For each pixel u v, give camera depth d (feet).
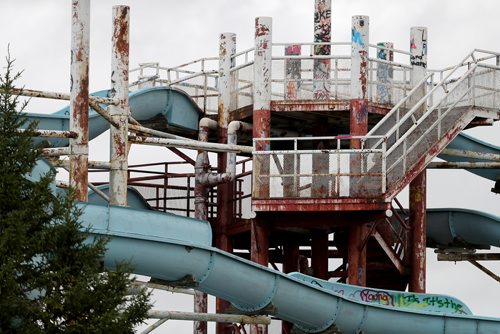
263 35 159.74
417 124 152.05
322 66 161.58
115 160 139.85
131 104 161.58
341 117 164.25
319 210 150.41
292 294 136.87
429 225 177.37
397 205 170.91
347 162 150.30
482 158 168.76
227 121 166.40
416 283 162.81
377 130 160.15
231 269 132.77
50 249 107.24
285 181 150.92
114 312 105.50
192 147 151.02
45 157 132.98
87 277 106.63
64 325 105.70
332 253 177.06
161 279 131.03
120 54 139.95
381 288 166.09
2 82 108.88
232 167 163.94
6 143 106.93
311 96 161.68
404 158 152.46
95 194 159.33
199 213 164.55
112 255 126.21
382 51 177.06
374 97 160.86
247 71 164.76
